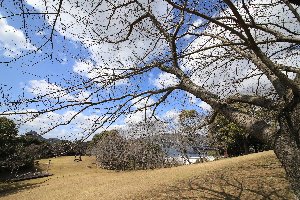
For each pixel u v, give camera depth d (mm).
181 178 14562
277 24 4883
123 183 17594
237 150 26234
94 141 31219
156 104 4617
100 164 29734
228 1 3051
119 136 30047
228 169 13898
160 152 28516
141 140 28469
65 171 28016
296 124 3846
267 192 9453
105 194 14836
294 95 3848
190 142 22516
